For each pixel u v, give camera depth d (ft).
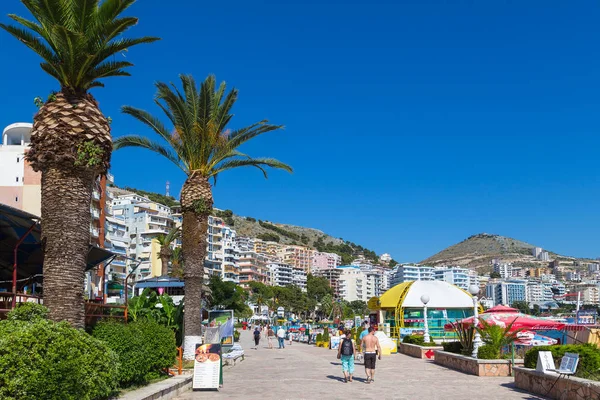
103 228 255.91
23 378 27.12
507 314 76.79
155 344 48.39
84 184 41.14
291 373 70.64
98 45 43.78
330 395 48.83
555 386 45.70
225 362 82.12
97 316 52.49
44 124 40.60
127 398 35.81
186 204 78.02
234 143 81.61
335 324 243.40
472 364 67.97
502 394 49.26
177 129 78.74
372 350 60.03
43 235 39.86
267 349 139.95
